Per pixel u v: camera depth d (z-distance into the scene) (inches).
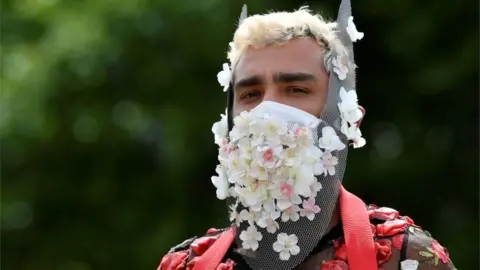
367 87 682.8
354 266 199.0
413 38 642.2
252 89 208.8
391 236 202.7
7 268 788.6
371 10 652.1
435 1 638.5
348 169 657.0
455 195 668.7
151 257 700.0
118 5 703.7
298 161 200.4
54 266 767.1
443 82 636.7
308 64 206.2
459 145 673.0
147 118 724.7
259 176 200.7
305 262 204.8
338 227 207.5
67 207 765.9
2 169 773.3
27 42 786.2
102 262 738.2
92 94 732.7
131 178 746.2
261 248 206.8
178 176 705.6
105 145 744.3
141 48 692.1
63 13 754.2
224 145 207.2
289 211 202.2
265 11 641.0
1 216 815.1
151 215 727.1
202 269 211.9
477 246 647.1
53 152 763.4
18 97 764.6
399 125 679.1
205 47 664.4
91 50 711.7
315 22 210.2
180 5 676.7
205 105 675.4
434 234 662.5
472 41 629.3
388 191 661.3
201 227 703.1
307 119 203.6
